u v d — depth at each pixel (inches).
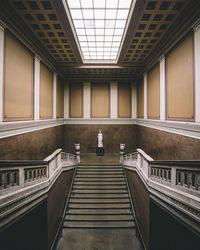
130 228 313.6
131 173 374.9
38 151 354.3
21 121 283.9
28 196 178.7
